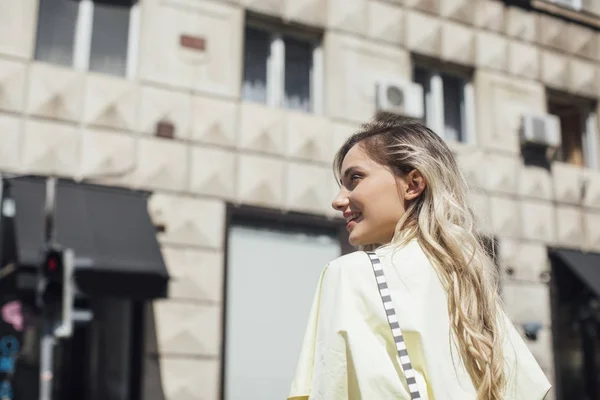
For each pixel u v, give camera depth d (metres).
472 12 11.70
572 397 11.13
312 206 9.66
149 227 8.30
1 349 7.73
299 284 9.57
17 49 8.28
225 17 9.61
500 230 11.07
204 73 9.32
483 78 11.58
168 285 7.89
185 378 8.42
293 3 10.11
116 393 8.30
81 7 8.91
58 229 7.61
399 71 10.80
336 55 10.30
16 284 7.59
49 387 6.12
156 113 8.91
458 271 1.28
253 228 9.40
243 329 9.08
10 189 7.90
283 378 9.21
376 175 1.41
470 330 1.21
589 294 11.23
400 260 1.25
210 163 9.10
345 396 1.12
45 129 8.25
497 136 11.47
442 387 1.15
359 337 1.14
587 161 12.65
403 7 11.04
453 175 1.43
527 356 1.35
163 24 9.20
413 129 1.46
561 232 11.70
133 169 8.63
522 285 11.05
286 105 10.09
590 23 12.93
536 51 12.24
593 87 12.73
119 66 9.02
